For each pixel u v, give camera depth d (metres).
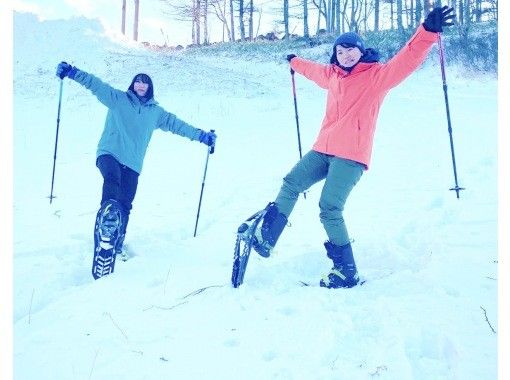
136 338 2.60
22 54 23.50
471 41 24.89
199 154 9.77
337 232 3.38
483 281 3.11
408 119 12.70
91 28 27.27
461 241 3.89
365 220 4.82
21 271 3.87
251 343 2.51
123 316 2.89
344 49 3.44
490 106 14.44
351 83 3.41
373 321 2.69
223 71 24.64
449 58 23.92
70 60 23.56
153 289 3.34
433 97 18.23
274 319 2.77
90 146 11.02
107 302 3.12
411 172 6.87
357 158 3.37
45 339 2.62
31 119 14.68
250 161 8.91
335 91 3.50
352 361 2.29
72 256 4.32
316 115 14.87
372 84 3.37
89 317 2.89
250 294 3.16
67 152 10.30
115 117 4.29
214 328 2.69
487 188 5.50
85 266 4.03
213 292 3.19
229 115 15.28
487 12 35.16
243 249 3.33
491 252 3.60
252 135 11.91
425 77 23.00
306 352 2.39
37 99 18.06
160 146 10.68
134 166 4.35
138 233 4.97
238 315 2.85
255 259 3.92
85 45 25.27
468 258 3.52
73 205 6.25
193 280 3.49
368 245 4.08
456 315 2.67
